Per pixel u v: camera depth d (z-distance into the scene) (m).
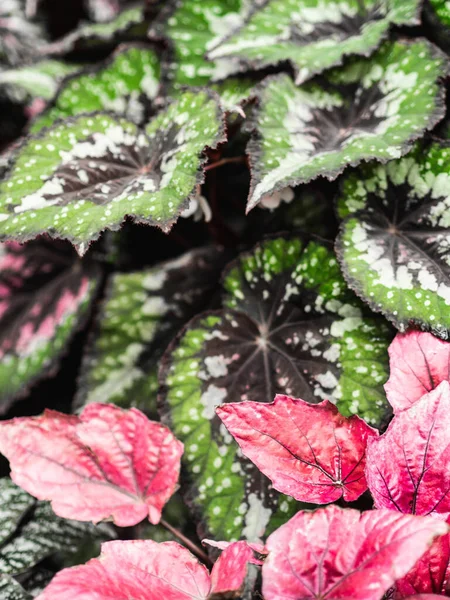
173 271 0.68
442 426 0.45
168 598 0.44
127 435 0.52
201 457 0.54
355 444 0.48
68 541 0.56
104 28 0.82
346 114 0.61
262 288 0.60
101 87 0.73
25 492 0.58
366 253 0.54
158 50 0.73
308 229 0.67
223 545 0.45
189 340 0.59
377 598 0.37
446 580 0.43
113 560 0.45
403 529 0.39
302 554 0.41
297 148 0.57
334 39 0.64
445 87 0.60
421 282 0.52
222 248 0.69
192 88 0.58
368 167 0.57
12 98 0.82
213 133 0.52
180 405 0.56
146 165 0.59
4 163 0.67
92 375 0.65
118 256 0.74
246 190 0.69
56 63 0.86
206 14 0.71
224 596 0.41
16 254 0.77
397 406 0.49
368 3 0.66
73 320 0.70
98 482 0.52
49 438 0.52
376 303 0.51
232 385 0.57
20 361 0.70
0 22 0.98
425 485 0.45
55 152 0.58
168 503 0.59
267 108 0.59
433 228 0.55
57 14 1.02
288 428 0.48
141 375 0.64
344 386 0.54
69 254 0.76
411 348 0.50
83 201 0.54
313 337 0.57
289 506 0.52
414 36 0.64
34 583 0.55
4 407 0.67
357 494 0.48
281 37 0.64
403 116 0.56
